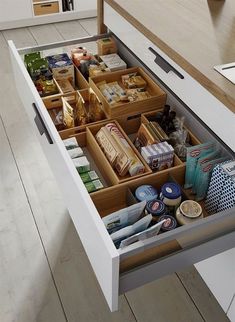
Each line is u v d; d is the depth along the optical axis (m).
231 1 1.25
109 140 1.15
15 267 1.41
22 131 2.02
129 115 1.29
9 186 1.72
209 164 1.04
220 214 0.81
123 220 0.95
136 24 1.13
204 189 1.08
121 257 0.74
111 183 1.14
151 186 1.05
